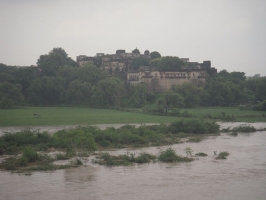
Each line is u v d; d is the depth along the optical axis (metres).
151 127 108.44
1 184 55.41
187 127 108.12
